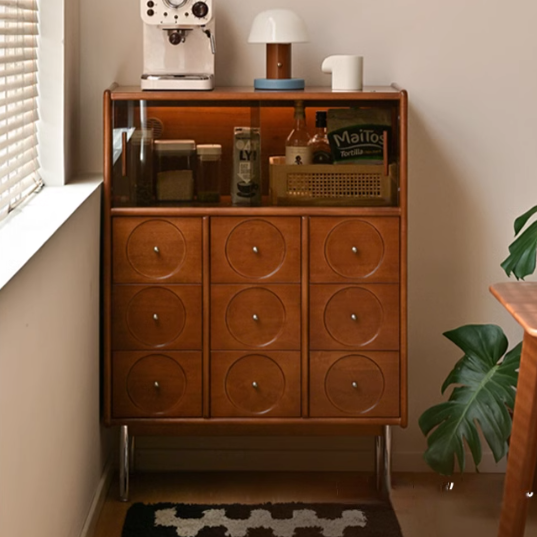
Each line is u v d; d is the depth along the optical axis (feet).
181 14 9.75
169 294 9.91
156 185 9.87
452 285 11.36
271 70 10.26
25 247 6.57
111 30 10.79
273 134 9.88
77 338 8.58
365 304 9.95
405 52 10.93
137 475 11.28
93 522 9.63
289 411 10.10
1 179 7.88
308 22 10.89
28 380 6.49
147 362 10.01
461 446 9.89
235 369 10.04
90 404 9.47
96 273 9.66
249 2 10.85
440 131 11.08
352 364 10.03
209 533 9.68
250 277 9.89
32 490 6.73
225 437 11.50
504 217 11.23
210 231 9.82
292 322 9.96
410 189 11.19
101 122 10.91
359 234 9.84
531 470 8.60
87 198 8.83
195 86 9.85
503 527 8.80
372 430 10.78
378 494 10.85
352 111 9.76
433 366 11.47
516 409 8.57
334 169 9.83
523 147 11.10
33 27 9.25
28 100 9.15
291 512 10.25
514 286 8.79
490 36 10.90
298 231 9.83
